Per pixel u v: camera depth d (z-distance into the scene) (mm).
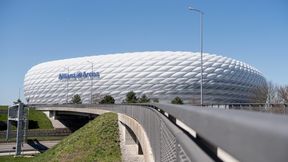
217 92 161250
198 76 158000
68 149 55781
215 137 3371
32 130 133250
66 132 140000
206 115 4043
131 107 41750
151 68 158500
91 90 161125
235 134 2463
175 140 7574
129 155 42125
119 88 161000
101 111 87312
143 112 25438
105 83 163000
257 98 125250
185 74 157250
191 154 4645
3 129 133625
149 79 157875
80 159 48750
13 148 101062
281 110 39062
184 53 160250
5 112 122812
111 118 63906
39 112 153875
